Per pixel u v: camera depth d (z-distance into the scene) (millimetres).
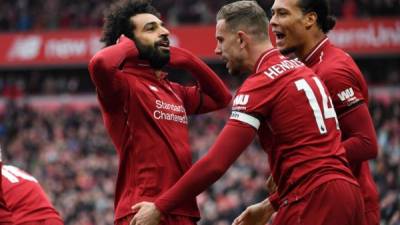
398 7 30703
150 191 6559
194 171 5801
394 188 16812
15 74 34531
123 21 6922
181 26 31625
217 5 32250
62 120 28172
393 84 30625
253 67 6133
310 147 5863
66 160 24016
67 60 32656
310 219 5793
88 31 32656
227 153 5805
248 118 5863
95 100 32594
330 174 5824
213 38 31375
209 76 7301
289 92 5914
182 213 6641
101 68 6523
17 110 30047
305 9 6465
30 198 6793
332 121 6020
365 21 30547
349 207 5828
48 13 34062
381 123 23891
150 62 6898
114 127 6781
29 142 26656
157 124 6688
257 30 6133
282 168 5941
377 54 30516
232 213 17719
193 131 24500
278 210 6133
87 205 20266
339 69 6430
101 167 22703
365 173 6688
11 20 34125
